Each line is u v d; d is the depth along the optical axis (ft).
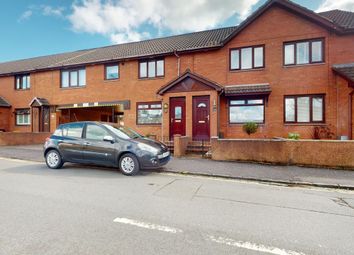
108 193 18.52
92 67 58.59
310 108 42.06
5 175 24.58
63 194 18.07
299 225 13.34
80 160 26.91
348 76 36.42
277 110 43.65
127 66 55.26
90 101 58.39
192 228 12.68
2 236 11.34
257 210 15.61
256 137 44.55
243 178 24.45
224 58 47.44
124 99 55.26
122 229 12.34
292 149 29.73
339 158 27.99
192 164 30.32
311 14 41.29
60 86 61.87
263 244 11.12
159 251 10.24
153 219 13.74
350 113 39.06
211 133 42.73
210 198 17.94
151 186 20.88
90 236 11.48
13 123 67.72
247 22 45.42
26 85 67.05
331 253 10.43
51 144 28.22
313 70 41.91
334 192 20.52
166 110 46.21
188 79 44.55
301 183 22.65
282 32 43.73
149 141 26.73
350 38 40.14
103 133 26.71
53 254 9.83
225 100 46.39
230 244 11.05
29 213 14.24
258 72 45.03
